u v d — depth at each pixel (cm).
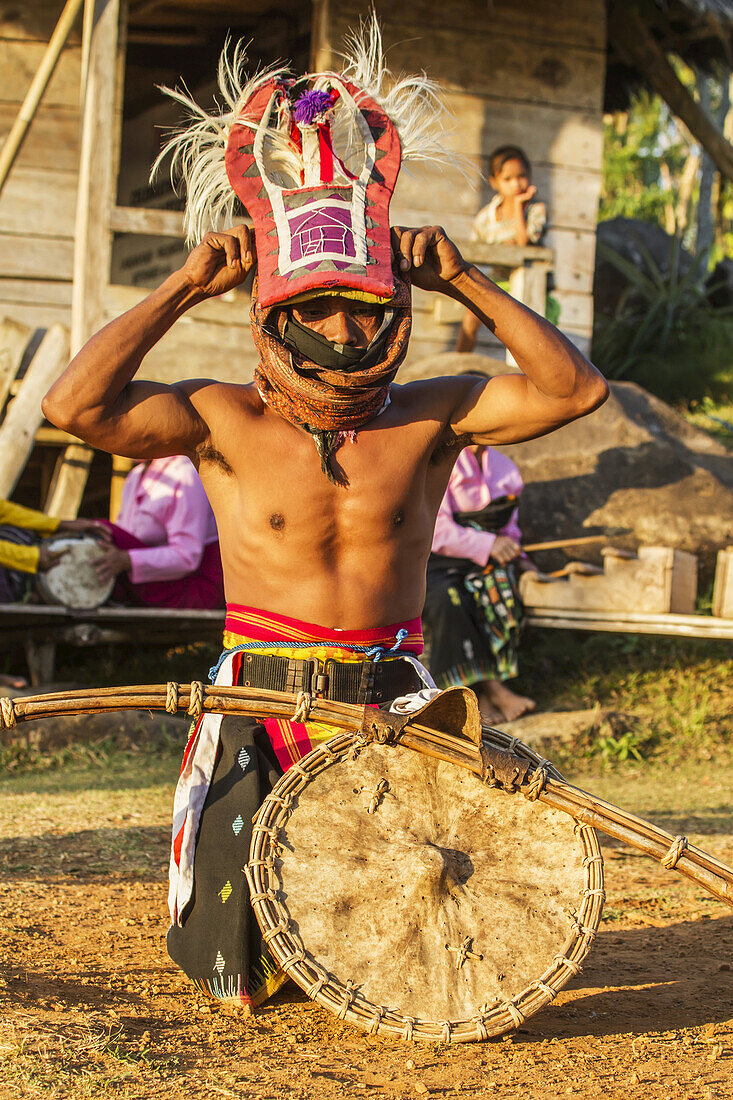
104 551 1512
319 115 618
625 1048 571
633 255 3247
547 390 639
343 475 637
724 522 1812
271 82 652
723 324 3031
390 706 624
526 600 1655
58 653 1820
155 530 1578
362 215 609
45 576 1494
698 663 1816
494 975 551
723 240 5212
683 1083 517
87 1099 464
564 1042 581
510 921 566
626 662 1819
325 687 641
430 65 2030
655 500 1814
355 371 602
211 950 615
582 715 1574
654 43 2372
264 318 602
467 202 2066
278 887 559
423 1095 497
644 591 1634
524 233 1986
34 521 1509
